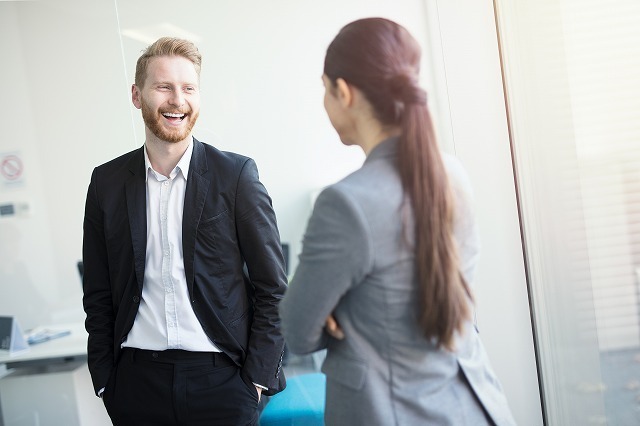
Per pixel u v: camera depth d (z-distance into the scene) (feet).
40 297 9.09
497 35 7.84
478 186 7.98
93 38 8.28
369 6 7.91
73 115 8.50
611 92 6.15
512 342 8.09
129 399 5.78
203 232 5.74
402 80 3.19
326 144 7.98
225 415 5.77
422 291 3.14
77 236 8.96
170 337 5.65
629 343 6.32
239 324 5.89
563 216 7.16
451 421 3.38
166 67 5.67
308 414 7.32
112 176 5.97
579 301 7.05
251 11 7.95
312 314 3.31
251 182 5.93
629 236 6.17
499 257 8.04
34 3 8.32
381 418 3.30
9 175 8.73
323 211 3.26
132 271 5.78
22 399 9.21
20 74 8.46
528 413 8.12
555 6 6.64
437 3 7.90
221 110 7.99
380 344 3.34
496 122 7.93
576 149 6.68
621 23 5.94
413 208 3.16
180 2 8.04
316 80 7.96
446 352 3.41
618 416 6.59
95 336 6.03
